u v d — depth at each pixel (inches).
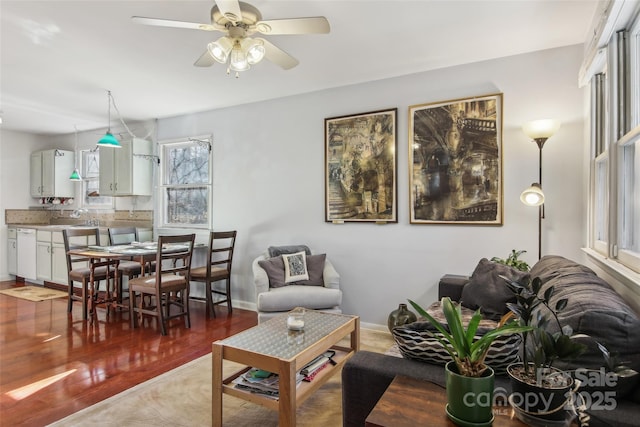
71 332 137.9
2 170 235.6
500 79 121.5
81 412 83.6
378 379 52.7
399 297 138.4
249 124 173.8
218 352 77.0
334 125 151.2
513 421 39.7
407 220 137.0
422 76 134.1
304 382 77.5
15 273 233.0
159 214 203.2
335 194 151.6
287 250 150.0
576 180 111.2
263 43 82.7
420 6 90.5
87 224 229.1
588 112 102.6
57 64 126.0
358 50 115.8
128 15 94.4
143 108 181.8
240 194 177.2
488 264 103.7
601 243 90.4
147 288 139.9
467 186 126.3
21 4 89.1
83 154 242.5
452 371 41.2
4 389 94.0
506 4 89.7
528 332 42.3
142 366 108.5
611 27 74.0
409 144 135.9
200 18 96.1
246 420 81.4
